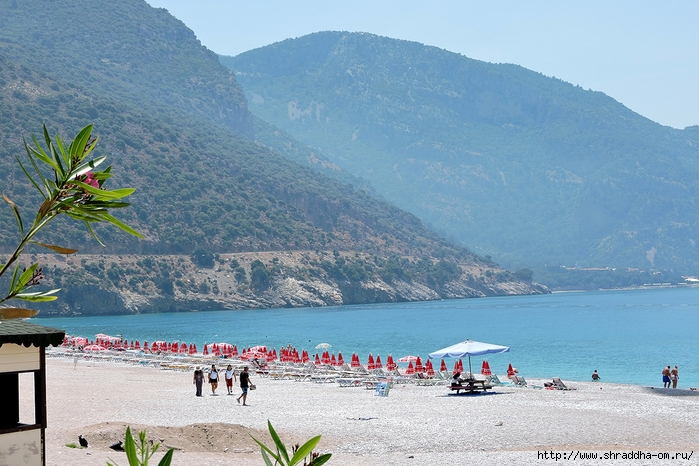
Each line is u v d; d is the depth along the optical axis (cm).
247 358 7519
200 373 4603
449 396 4647
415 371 6156
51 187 719
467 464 2481
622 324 15688
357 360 6681
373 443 2908
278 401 4297
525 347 10594
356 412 3759
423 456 2636
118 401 4119
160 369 6781
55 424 3105
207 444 2739
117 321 18712
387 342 11881
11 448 1272
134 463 718
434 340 12225
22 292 783
